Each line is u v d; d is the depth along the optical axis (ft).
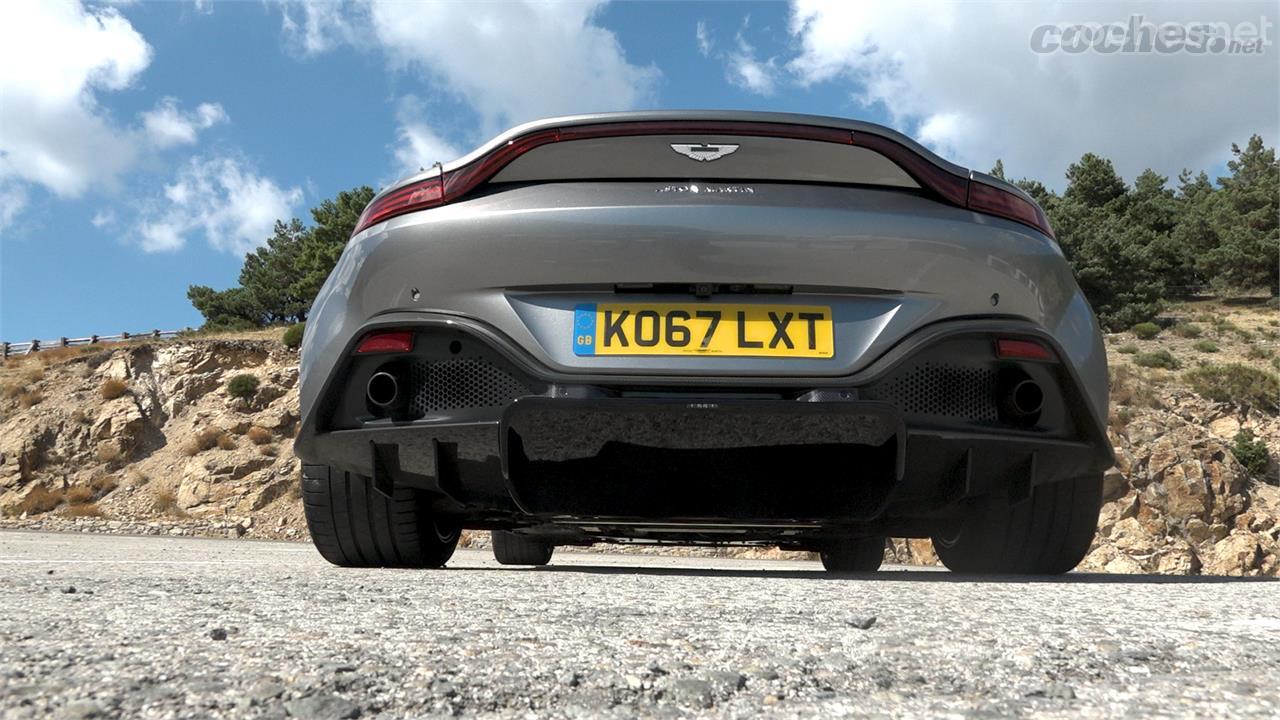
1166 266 165.48
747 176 8.68
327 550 10.12
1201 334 131.54
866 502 8.28
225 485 91.20
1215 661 3.67
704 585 7.13
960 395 8.70
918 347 8.41
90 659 2.98
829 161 8.68
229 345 104.47
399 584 6.74
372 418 8.96
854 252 8.47
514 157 8.71
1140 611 5.44
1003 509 10.03
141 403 101.40
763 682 3.09
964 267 8.65
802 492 8.35
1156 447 71.46
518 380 8.50
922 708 2.82
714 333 8.39
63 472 96.78
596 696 2.84
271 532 85.40
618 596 5.95
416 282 8.77
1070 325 9.07
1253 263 158.81
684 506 8.48
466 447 8.64
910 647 3.78
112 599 5.17
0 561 10.78
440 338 8.71
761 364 8.32
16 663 2.86
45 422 99.76
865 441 8.05
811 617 4.85
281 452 93.97
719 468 8.23
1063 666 3.46
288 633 3.79
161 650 3.22
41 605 4.69
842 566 14.48
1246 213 167.94
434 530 10.32
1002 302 8.75
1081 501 9.86
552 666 3.20
